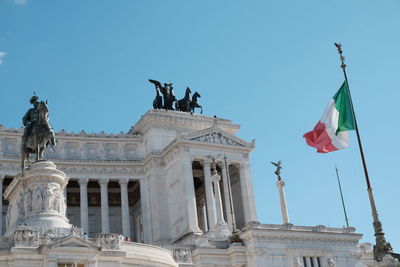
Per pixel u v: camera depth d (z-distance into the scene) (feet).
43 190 210.79
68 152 377.30
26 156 226.79
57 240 177.68
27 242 176.04
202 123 395.14
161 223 354.33
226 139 364.99
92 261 175.83
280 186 310.86
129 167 377.71
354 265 287.48
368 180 144.46
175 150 356.18
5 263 171.42
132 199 404.16
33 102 229.45
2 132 363.15
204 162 353.51
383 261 126.72
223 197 370.73
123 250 184.85
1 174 350.84
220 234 288.51
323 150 166.61
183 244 293.23
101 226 388.16
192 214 335.47
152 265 191.21
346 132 164.66
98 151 383.65
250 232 262.47
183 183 343.46
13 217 229.45
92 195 398.42
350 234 291.17
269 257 263.49
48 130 224.33
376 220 135.95
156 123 383.04
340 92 162.09
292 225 277.64
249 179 361.71
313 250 277.03
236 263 256.93
